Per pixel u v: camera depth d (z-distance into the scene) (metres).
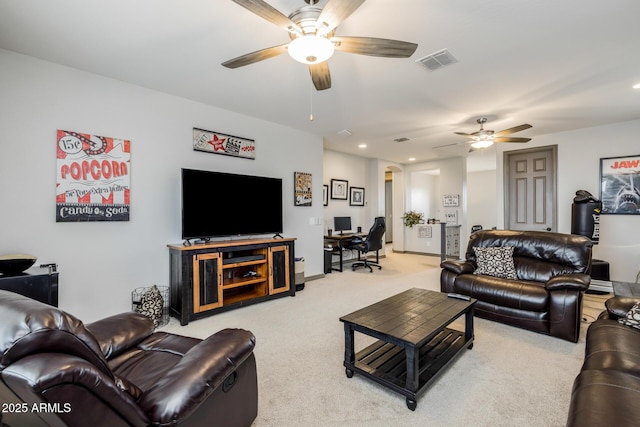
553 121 4.39
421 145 6.03
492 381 2.07
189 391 1.08
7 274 2.14
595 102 3.62
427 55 2.54
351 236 6.18
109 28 2.16
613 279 4.50
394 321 2.09
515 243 3.61
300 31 1.72
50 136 2.66
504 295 3.00
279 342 2.69
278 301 3.91
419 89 3.25
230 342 1.38
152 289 3.07
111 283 3.00
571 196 4.88
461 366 2.26
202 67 2.76
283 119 4.32
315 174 5.12
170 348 1.67
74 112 2.78
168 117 3.39
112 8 1.94
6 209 2.46
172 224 3.44
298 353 2.49
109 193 2.98
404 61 2.64
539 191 5.28
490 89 3.25
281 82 3.09
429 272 5.78
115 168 3.02
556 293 2.75
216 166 3.82
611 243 4.52
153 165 3.29
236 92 3.35
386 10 1.95
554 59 2.62
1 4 1.88
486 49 2.45
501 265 3.46
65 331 0.88
